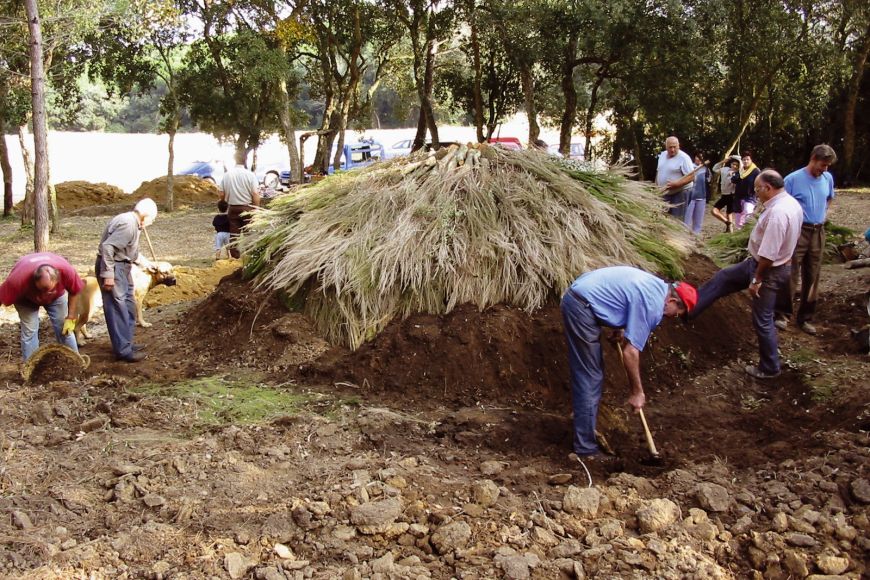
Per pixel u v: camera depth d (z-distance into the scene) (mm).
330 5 24422
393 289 6855
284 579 3756
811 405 5934
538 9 19906
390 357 6488
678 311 5117
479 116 23375
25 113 19234
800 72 24656
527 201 7152
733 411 6098
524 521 4285
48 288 6516
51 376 6688
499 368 6316
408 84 31188
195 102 24656
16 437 5402
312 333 7012
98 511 4410
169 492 4559
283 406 6016
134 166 41062
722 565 3973
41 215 12641
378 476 4750
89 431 5582
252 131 25562
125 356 7172
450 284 6734
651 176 26156
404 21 24016
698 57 20547
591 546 4066
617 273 5051
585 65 23297
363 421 5605
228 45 23328
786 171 27531
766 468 4887
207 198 29078
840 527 4117
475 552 4000
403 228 7016
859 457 4758
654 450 5137
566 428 5680
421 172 7637
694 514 4316
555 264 6691
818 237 7582
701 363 6883
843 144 26797
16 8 16359
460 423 5688
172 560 3914
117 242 6973
